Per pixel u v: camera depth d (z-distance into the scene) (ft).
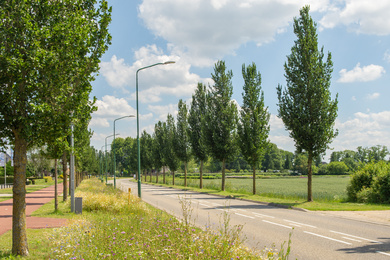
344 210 55.52
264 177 365.40
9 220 45.78
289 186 172.24
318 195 92.48
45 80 23.43
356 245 28.73
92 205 55.62
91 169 273.54
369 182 73.26
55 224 39.86
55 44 23.98
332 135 68.69
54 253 23.16
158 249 21.17
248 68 97.25
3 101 22.57
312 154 70.03
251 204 71.10
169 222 31.96
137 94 81.76
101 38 27.22
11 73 22.18
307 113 69.05
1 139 24.61
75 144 63.77
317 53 69.92
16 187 23.99
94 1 27.50
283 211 57.21
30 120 22.47
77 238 27.45
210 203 73.15
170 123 190.90
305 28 71.05
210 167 434.71
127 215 48.42
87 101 27.40
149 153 245.65
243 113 97.66
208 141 116.26
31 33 22.59
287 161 543.80
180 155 161.58
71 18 24.61
